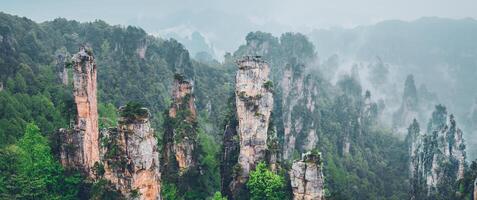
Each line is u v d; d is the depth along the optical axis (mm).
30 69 152250
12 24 194375
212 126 192375
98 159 100312
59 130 104375
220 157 125250
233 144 117812
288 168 117688
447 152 184125
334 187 185250
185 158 118188
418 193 182500
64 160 99938
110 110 150250
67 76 164375
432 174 178750
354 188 196375
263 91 112500
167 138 121312
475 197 119125
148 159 84500
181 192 113438
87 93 97562
